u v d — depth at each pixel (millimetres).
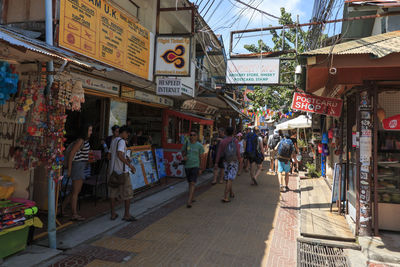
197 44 12352
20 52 3373
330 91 6090
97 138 7664
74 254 3736
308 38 9016
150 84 7840
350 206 5355
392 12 5465
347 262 3770
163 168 9562
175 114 10336
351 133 5531
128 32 6586
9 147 3750
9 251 3461
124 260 3615
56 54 3291
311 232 4645
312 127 10914
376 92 4438
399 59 3789
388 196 4672
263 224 5230
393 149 4684
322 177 10148
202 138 12961
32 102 3582
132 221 5184
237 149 6816
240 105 18484
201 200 6922
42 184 4855
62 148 3840
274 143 11719
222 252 3959
